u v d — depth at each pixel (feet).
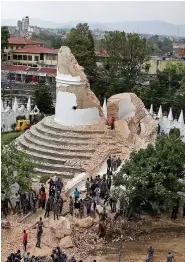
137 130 175.11
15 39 405.80
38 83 321.11
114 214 114.01
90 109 168.35
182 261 97.96
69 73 164.55
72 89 165.48
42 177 139.85
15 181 116.67
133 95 179.11
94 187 120.88
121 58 318.24
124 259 97.50
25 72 354.13
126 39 315.78
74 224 108.58
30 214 115.85
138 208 115.34
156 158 117.80
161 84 298.15
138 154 122.93
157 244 105.40
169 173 116.06
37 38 554.46
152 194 112.57
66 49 166.30
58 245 99.76
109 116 171.83
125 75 312.50
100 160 146.72
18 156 122.31
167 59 441.68
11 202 119.14
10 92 289.53
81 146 155.33
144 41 318.04
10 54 380.58
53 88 317.63
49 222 108.68
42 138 161.89
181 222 116.78
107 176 130.11
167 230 112.06
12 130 215.92
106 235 105.19
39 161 152.15
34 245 98.73
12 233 103.60
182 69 332.19
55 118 173.78
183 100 265.75
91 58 299.99
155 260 97.76
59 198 115.96
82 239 103.76
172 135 129.90
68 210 117.70
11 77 333.83
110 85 287.28
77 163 147.74
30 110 231.30
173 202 114.42
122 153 151.94
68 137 159.63
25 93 306.14
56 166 147.43
